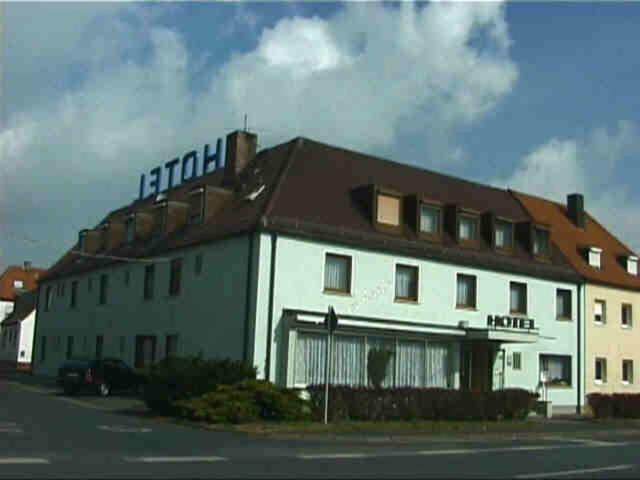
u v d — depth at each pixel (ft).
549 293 114.21
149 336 108.06
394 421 77.00
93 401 89.66
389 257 96.07
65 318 143.84
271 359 85.10
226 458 46.14
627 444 69.00
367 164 108.68
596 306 121.60
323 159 103.50
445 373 99.40
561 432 79.46
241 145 111.14
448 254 101.24
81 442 51.03
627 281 126.52
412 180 112.27
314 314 86.74
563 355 114.83
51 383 124.98
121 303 119.24
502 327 103.04
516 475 43.29
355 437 63.52
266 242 86.79
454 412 82.79
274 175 98.07
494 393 86.84
